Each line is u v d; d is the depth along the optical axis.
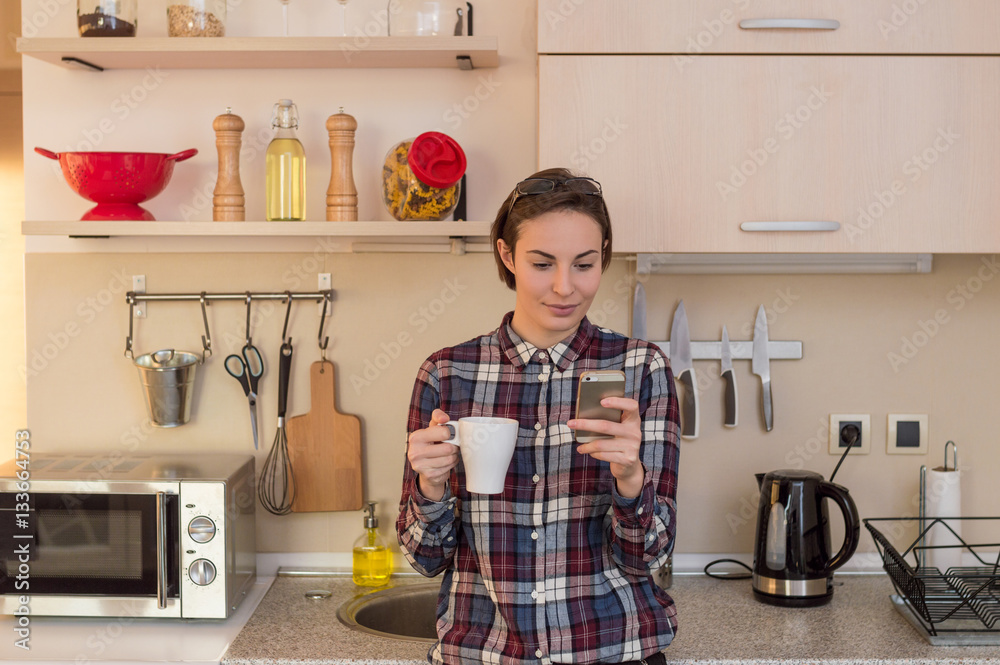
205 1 1.74
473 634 1.21
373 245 1.89
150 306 1.90
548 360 1.25
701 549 1.95
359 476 1.90
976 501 1.95
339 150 1.75
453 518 1.21
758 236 1.59
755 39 1.57
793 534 1.69
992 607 1.59
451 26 1.75
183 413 1.87
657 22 1.57
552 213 1.17
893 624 1.60
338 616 1.66
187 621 1.64
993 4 1.56
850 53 1.57
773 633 1.55
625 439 1.05
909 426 1.93
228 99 1.89
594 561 1.21
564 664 1.18
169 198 1.90
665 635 1.21
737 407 1.93
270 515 1.92
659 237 1.58
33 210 1.90
